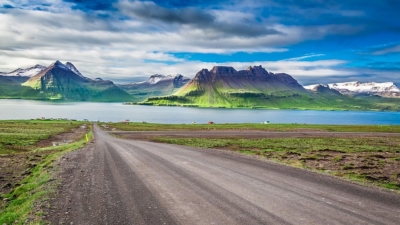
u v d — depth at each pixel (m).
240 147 40.25
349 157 28.19
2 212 11.91
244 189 14.01
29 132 77.56
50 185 15.37
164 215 10.23
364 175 17.95
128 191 13.84
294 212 10.40
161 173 18.53
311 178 16.70
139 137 65.00
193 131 86.19
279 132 83.62
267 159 25.33
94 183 15.72
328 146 43.06
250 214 10.20
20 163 26.70
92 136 68.75
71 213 10.60
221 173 18.41
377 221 9.44
